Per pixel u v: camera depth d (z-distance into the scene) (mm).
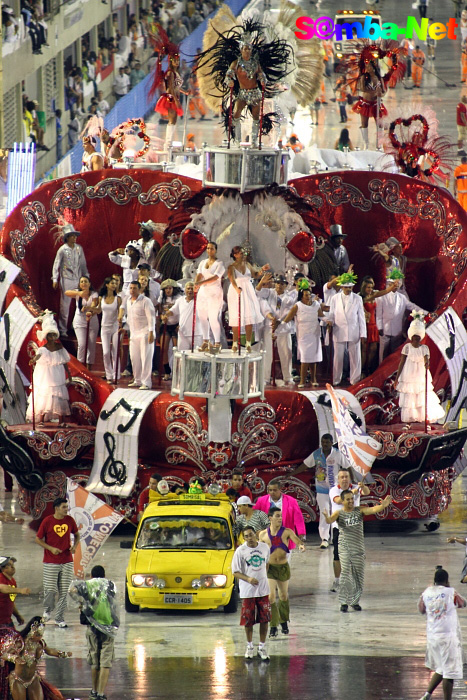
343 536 71125
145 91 170500
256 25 96312
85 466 91375
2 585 60125
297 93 108000
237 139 102938
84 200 103062
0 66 149875
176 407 89500
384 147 113688
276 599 67688
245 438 89750
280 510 66812
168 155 111500
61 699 56219
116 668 61688
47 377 89688
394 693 57625
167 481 89438
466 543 69812
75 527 70062
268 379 95875
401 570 79812
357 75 120562
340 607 71812
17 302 94625
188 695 57406
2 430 88000
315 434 91312
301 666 61562
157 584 71000
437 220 101500
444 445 89125
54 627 69938
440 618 56625
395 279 97875
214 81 100500
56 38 179125
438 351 92688
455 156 158250
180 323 94062
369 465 78625
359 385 91312
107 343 95375
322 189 103188
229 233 96875
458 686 59344
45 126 173250
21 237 99875
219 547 73562
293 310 93000
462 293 95625
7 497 99562
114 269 105125
